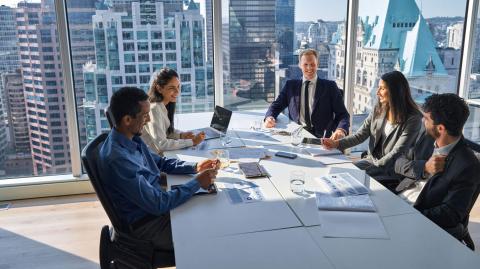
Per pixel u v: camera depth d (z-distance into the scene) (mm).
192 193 1952
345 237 1593
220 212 1820
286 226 1684
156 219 1978
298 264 1419
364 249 1508
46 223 3398
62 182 3896
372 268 1392
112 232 2035
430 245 1532
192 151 2750
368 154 3105
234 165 2443
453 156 1906
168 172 2352
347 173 2281
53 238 3164
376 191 2035
